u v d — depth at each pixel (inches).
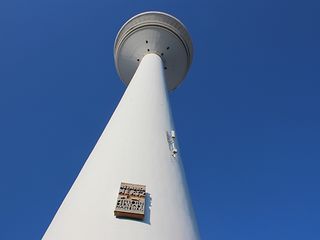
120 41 1112.2
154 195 490.3
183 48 1104.8
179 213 496.1
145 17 1093.8
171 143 647.8
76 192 498.0
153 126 638.5
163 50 1088.2
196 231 509.7
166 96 805.2
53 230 442.9
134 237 413.7
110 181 491.8
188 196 569.6
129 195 469.4
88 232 410.3
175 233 454.9
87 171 541.6
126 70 1122.0
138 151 558.3
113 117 702.5
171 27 1091.9
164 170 551.5
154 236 427.5
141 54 1088.2
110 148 569.6
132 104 701.3
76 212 448.1
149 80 824.3
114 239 404.8
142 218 443.5
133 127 615.2
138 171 517.7
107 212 441.4
